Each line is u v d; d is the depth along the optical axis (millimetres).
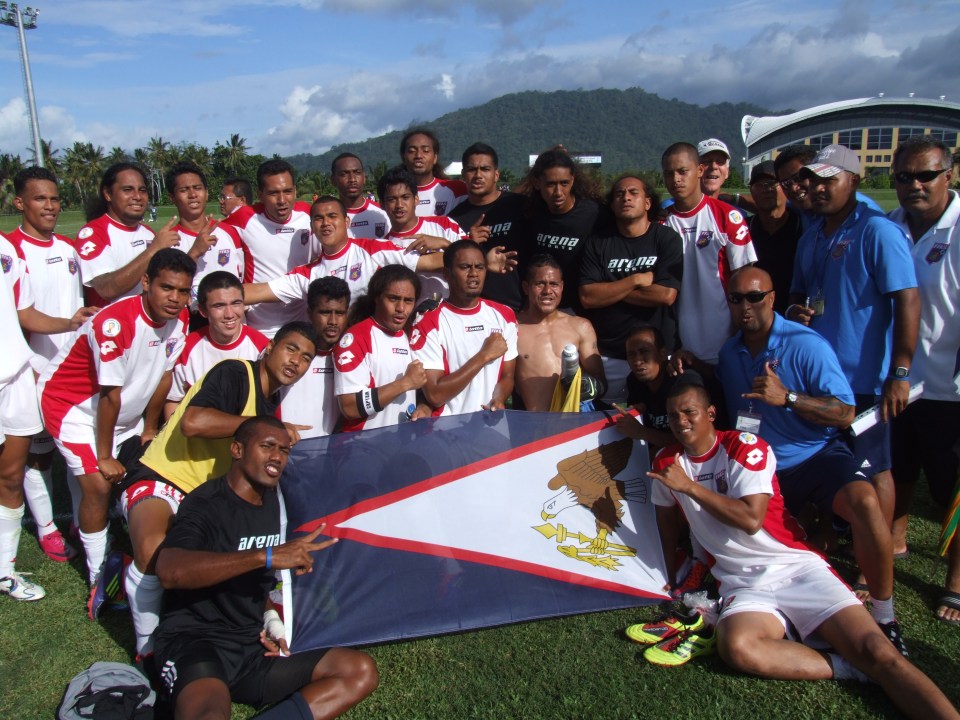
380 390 4492
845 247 4430
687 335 5613
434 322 4852
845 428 4203
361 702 3371
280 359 4078
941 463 4578
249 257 6445
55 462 7023
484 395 4883
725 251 5387
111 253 5738
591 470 4508
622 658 3699
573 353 4934
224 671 3232
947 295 4434
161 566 3189
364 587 3852
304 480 4098
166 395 4867
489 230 5969
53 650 3852
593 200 5801
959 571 4141
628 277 5340
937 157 4340
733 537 3828
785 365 4207
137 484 4047
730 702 3340
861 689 3412
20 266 5316
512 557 4145
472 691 3441
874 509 3785
